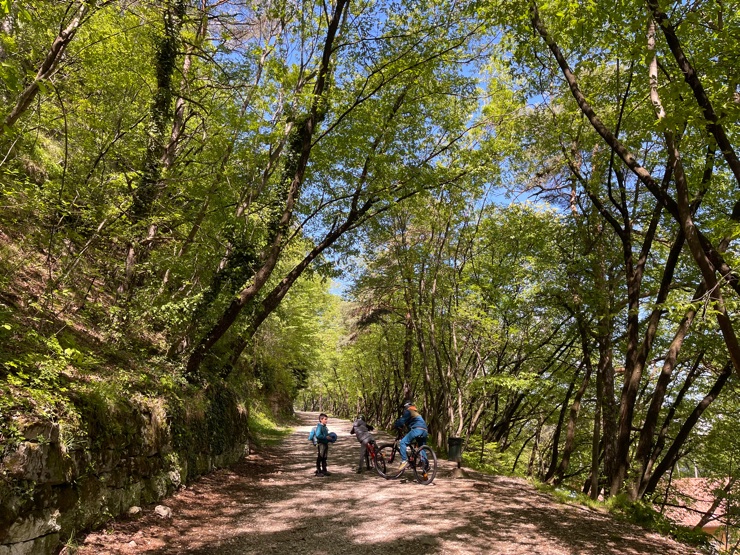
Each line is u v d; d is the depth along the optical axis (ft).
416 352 76.89
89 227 20.58
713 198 30.32
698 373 40.11
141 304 23.39
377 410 131.64
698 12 16.88
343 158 40.55
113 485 16.20
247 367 67.10
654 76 17.80
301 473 33.55
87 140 24.08
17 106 15.64
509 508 23.22
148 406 20.29
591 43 22.17
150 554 14.37
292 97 35.70
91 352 19.40
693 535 23.03
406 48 36.24
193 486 24.11
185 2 27.86
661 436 38.34
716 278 17.21
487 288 41.63
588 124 34.53
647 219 36.83
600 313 35.24
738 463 42.91
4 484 10.71
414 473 33.17
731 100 17.92
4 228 19.35
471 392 47.11
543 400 52.08
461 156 43.06
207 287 29.68
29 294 20.04
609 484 31.48
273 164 35.19
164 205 24.85
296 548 16.46
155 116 27.45
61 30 16.56
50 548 12.24
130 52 26.73
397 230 60.95
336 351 122.52
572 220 38.40
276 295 37.27
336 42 35.65
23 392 12.91
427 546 16.80
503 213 45.55
